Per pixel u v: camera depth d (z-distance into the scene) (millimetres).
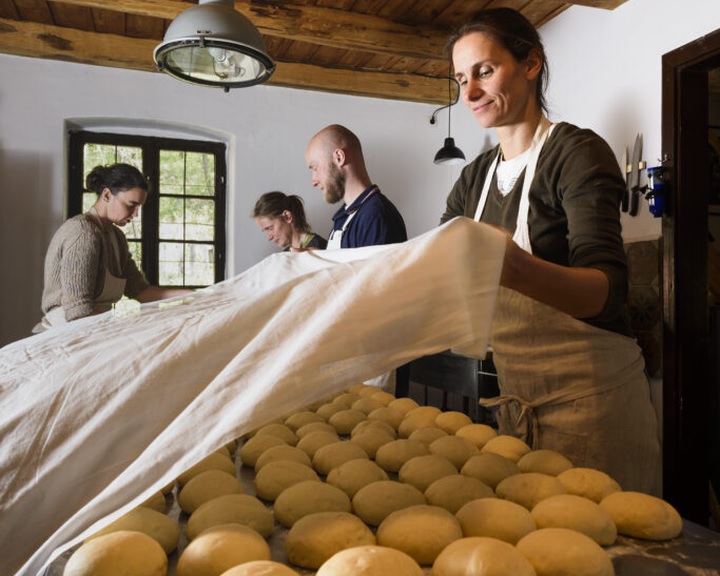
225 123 4008
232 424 559
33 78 3639
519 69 1184
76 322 1131
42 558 564
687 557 676
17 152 3602
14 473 663
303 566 652
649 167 2756
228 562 596
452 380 2447
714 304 2789
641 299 2740
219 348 726
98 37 3654
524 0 3236
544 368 1249
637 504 740
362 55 4023
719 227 3260
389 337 625
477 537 625
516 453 1023
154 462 564
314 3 3355
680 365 2525
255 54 1963
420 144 4484
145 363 723
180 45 1889
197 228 4121
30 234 3613
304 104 4199
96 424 682
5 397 743
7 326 3566
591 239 1044
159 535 674
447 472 887
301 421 1271
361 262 687
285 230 3264
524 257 813
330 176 2490
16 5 3363
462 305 653
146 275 4004
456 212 1604
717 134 3229
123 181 2426
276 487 850
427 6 3369
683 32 2584
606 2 2887
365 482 853
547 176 1216
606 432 1211
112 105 3775
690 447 2535
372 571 535
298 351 598
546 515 726
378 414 1270
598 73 3084
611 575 622
